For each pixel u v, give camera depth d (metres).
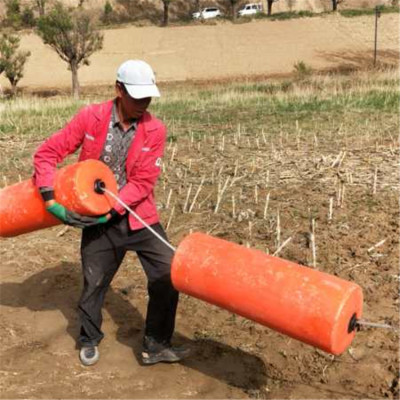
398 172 8.12
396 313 4.78
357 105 13.74
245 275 3.48
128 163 3.89
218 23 53.84
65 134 3.91
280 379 4.16
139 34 50.47
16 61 36.25
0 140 11.56
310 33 50.59
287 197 7.41
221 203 7.32
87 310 4.16
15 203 4.24
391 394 3.93
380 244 5.89
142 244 4.06
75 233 6.75
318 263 5.61
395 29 50.84
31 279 5.70
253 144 10.34
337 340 3.26
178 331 4.75
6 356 4.46
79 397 3.99
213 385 4.11
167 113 14.36
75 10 34.69
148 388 4.09
